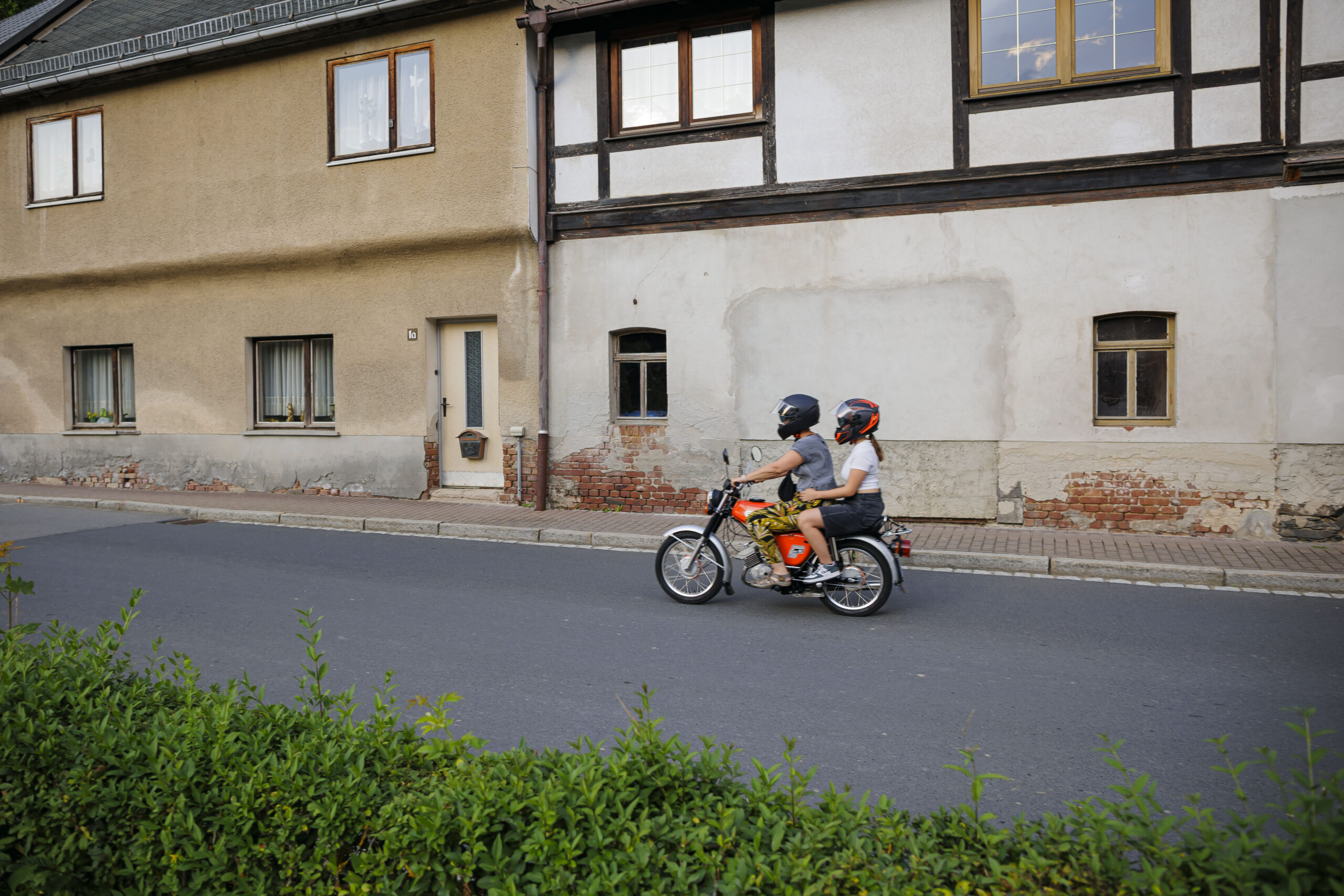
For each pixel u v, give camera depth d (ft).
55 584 25.94
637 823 7.23
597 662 18.49
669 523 36.17
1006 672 17.76
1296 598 24.13
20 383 53.47
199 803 7.87
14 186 52.06
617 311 39.42
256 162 45.73
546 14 38.29
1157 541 30.86
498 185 40.50
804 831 7.16
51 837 8.19
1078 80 33.19
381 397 44.16
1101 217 32.83
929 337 34.94
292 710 9.94
